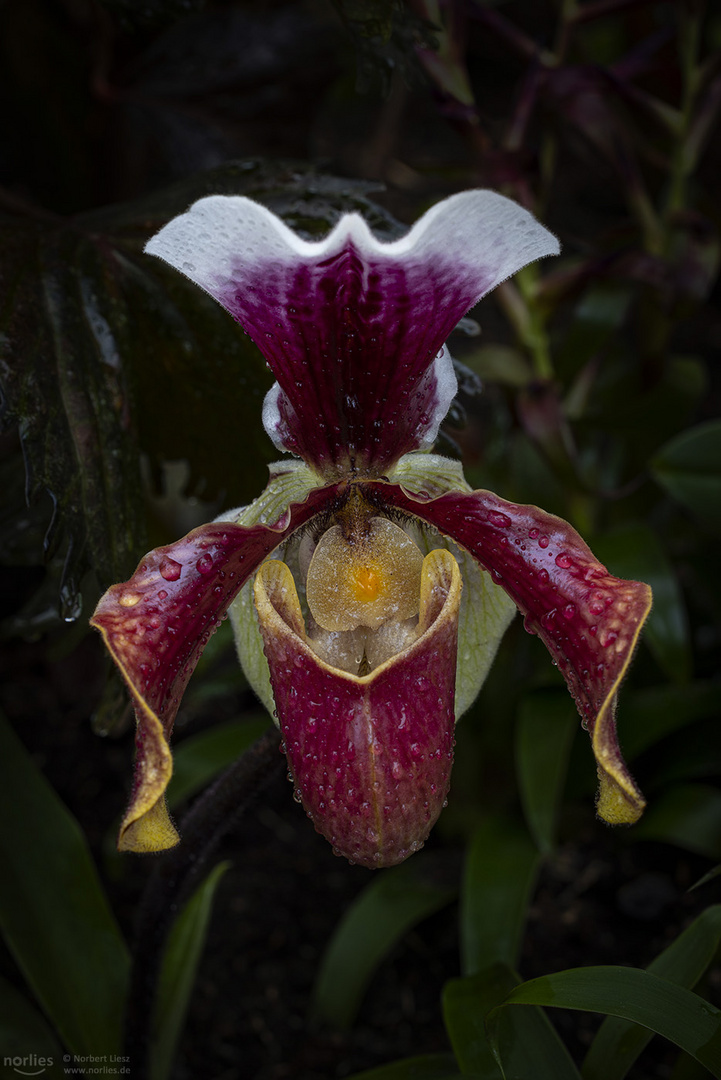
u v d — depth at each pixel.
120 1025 0.36
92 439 0.31
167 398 0.35
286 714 0.27
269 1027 0.46
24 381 0.31
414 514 0.29
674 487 0.45
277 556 0.30
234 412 0.35
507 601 0.30
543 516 0.28
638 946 0.48
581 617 0.27
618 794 0.26
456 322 0.27
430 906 0.47
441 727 0.27
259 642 0.30
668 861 0.53
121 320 0.32
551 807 0.42
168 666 0.26
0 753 0.38
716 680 0.53
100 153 0.66
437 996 0.47
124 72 0.57
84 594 0.36
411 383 0.28
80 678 0.64
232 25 0.57
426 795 0.27
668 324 0.54
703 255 0.48
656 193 0.63
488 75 1.23
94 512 0.31
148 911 0.33
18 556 0.38
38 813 0.38
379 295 0.26
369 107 1.18
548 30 1.21
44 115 0.63
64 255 0.33
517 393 0.49
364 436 0.29
